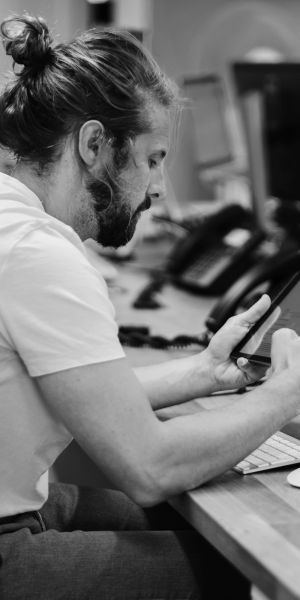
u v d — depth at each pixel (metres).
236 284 2.12
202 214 3.62
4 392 1.15
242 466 1.22
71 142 1.24
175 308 2.40
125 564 1.16
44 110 1.22
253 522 1.02
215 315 1.94
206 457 1.14
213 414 1.18
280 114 2.92
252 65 3.05
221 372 1.45
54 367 1.09
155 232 3.55
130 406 1.11
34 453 1.20
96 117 1.23
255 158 2.99
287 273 1.91
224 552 1.01
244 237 3.03
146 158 1.28
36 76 1.24
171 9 5.39
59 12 4.07
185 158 4.98
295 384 1.22
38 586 1.13
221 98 4.17
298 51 5.63
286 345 1.27
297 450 1.29
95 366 1.10
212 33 5.52
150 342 1.97
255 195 3.02
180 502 1.15
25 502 1.23
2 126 1.27
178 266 2.74
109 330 1.12
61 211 1.28
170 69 5.49
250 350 1.41
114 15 4.86
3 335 1.13
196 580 1.17
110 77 1.22
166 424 1.14
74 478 1.91
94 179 1.26
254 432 1.17
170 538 1.21
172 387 1.46
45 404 1.17
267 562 0.90
